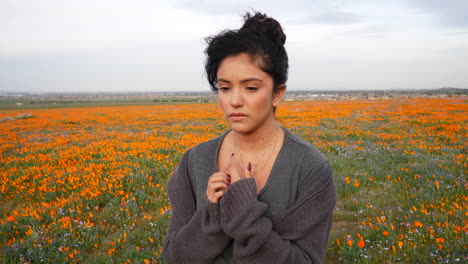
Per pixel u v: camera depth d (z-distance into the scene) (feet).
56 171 26.89
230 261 3.20
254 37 2.89
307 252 3.11
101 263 12.34
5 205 20.74
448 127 50.47
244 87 2.97
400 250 11.62
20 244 13.57
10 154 40.83
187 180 3.75
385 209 16.51
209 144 3.71
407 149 33.35
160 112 136.46
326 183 3.22
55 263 12.23
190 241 3.20
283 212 3.10
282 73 3.07
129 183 21.99
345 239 12.98
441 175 21.47
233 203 2.90
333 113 96.12
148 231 14.94
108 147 39.14
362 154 31.42
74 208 18.22
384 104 130.52
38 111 166.81
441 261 10.77
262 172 3.29
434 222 14.12
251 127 3.07
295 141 3.37
